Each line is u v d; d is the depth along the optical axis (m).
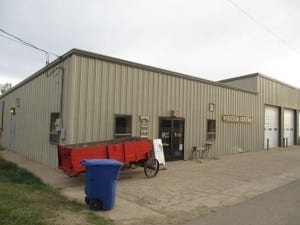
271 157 16.92
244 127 19.98
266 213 6.33
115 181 6.46
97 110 11.19
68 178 9.59
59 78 11.62
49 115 12.53
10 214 5.15
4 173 9.85
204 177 10.41
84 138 10.77
